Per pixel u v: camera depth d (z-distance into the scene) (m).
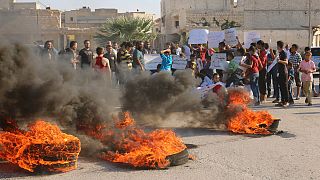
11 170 6.12
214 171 6.24
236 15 73.19
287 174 6.11
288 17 72.50
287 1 72.38
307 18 72.19
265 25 72.50
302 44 70.62
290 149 7.59
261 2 72.31
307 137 8.59
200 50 16.52
